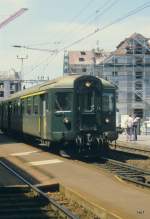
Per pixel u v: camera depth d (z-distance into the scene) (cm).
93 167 2314
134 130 4153
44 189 1672
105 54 10881
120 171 2191
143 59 9419
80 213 1299
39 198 1489
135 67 9438
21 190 1638
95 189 1614
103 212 1235
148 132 5288
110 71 9506
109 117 2758
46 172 2052
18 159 2609
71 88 2703
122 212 1245
